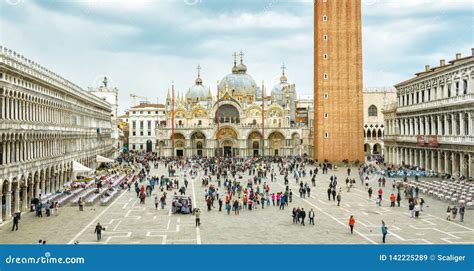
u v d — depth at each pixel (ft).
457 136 286.05
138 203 213.66
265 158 524.93
